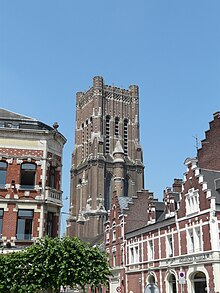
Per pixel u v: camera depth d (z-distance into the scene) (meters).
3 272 26.61
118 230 60.78
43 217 35.47
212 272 36.00
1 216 34.69
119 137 127.88
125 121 131.88
